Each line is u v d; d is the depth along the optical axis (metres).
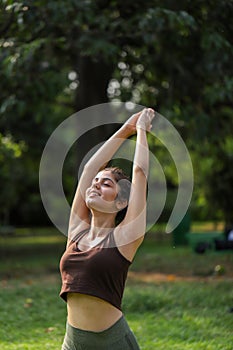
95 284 5.38
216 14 13.59
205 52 15.19
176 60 16.06
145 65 15.73
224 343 9.36
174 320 10.93
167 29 14.37
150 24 12.95
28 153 27.06
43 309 12.05
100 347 5.46
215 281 15.55
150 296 12.58
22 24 13.07
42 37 14.33
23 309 11.97
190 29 14.37
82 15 13.61
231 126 17.56
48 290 13.99
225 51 13.87
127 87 19.70
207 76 15.99
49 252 25.17
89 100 19.08
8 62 13.63
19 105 15.31
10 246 28.45
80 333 5.49
